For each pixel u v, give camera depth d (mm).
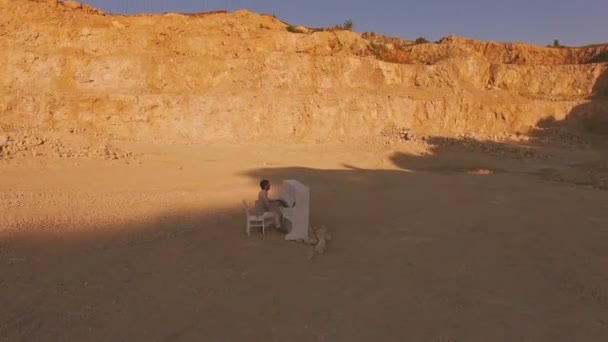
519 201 16266
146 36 37375
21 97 31562
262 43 41156
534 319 7160
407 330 6758
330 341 6414
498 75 45750
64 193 16062
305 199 10859
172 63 36125
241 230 11820
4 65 33250
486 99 41812
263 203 11703
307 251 10211
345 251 10305
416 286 8359
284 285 8305
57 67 33969
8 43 34469
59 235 11125
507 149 33469
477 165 29438
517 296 8008
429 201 16047
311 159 29125
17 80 33219
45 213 13086
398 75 42406
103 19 38094
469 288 8305
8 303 7332
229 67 37562
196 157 27391
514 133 39688
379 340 6469
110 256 9688
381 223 12836
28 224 11883
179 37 38250
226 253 9984
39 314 7012
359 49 47125
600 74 44719
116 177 19781
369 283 8461
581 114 41031
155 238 11070
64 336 6387
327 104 36875
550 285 8523
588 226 12750
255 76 37875
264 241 10875
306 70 39094
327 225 12562
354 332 6676
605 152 34312
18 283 8125
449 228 12352
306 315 7164
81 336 6398
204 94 35250
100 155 24141
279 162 27719
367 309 7406
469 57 45031
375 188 18938
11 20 35188
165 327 6703
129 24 38594
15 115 31172
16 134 24453
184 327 6715
